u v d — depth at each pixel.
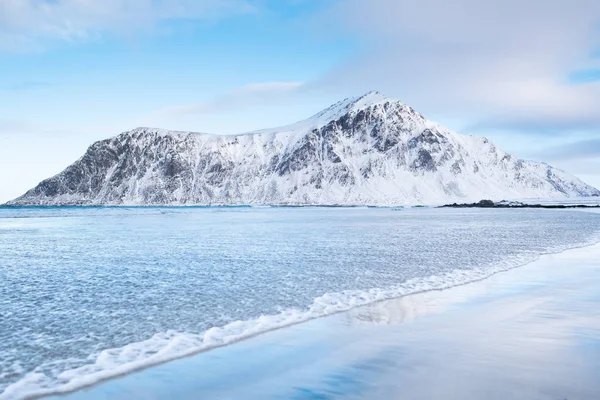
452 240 32.34
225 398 6.20
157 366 7.55
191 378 6.98
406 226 52.38
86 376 7.16
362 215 101.94
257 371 7.20
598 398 5.91
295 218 82.81
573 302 12.24
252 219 77.88
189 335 9.38
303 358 7.79
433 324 10.02
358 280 15.96
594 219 70.12
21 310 11.73
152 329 9.89
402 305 12.06
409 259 21.66
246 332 9.52
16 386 6.80
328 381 6.71
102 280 16.20
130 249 26.73
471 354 7.80
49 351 8.44
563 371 6.93
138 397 6.36
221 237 35.84
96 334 9.55
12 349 8.56
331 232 41.81
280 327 9.92
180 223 61.91
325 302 12.48
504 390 6.20
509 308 11.54
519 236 36.09
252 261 21.05
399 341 8.70
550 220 67.31
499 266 19.30
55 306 12.17
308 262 20.69
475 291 13.94
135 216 93.00
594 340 8.62
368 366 7.29
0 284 15.48
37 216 88.50
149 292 13.98
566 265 19.66
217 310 11.62
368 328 9.75
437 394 6.10
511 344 8.38
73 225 55.69
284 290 14.20
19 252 25.33
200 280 16.06
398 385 6.46
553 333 9.15
